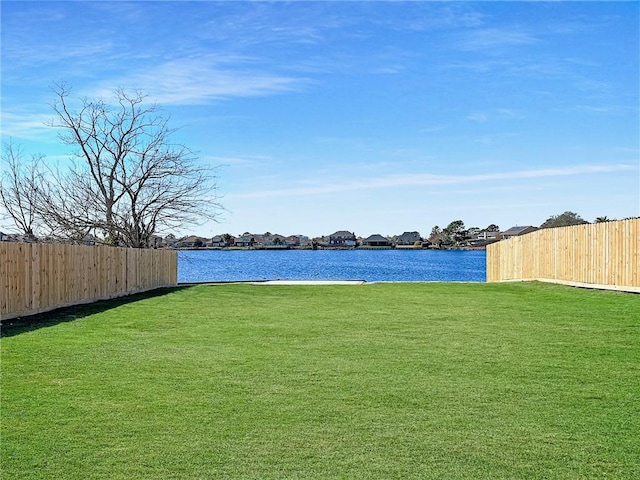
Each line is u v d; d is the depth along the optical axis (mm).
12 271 12812
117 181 26688
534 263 22359
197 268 62500
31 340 10508
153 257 20922
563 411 6527
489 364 8641
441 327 11781
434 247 146875
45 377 7930
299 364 8664
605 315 13086
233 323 12430
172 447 5500
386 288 19750
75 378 7883
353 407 6656
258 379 7828
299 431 5902
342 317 13195
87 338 10727
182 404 6758
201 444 5570
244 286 21031
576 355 9211
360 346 9953
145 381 7734
